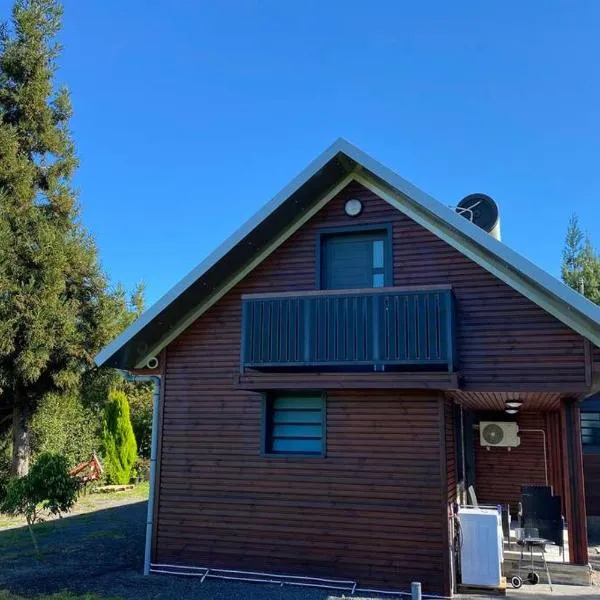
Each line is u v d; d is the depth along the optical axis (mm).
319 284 10383
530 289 9148
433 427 9250
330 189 10617
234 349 10648
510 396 10219
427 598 8695
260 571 9672
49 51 22094
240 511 10008
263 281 10758
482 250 9445
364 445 9539
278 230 10648
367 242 10477
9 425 22297
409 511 9109
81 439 24797
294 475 9828
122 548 12469
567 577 9914
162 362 11000
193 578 9898
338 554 9328
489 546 9219
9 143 20359
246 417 10328
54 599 8367
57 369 21250
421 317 9055
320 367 9969
